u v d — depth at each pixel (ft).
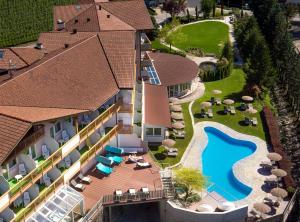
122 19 234.99
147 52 280.92
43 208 146.82
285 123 232.53
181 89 252.62
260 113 237.25
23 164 145.48
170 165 191.42
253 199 175.01
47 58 177.78
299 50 327.06
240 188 184.24
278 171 181.27
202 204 169.99
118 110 186.60
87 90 169.37
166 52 316.40
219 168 197.88
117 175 176.24
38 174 143.33
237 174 189.57
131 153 189.57
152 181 173.27
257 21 358.02
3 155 124.36
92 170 178.50
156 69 263.49
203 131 219.20
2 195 129.70
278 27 309.42
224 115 234.58
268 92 262.67
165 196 163.53
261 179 186.09
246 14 383.86
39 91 156.46
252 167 193.77
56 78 165.58
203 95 255.91
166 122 205.98
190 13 422.82
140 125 200.44
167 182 174.40
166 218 167.84
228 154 206.80
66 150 156.66
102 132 185.98
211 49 331.77
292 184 179.01
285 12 390.01
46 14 357.61
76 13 246.88
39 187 153.99
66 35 210.59
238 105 244.22
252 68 263.29
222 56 295.07
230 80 276.62
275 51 289.94
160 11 433.89
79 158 165.99
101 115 174.09
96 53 189.78
